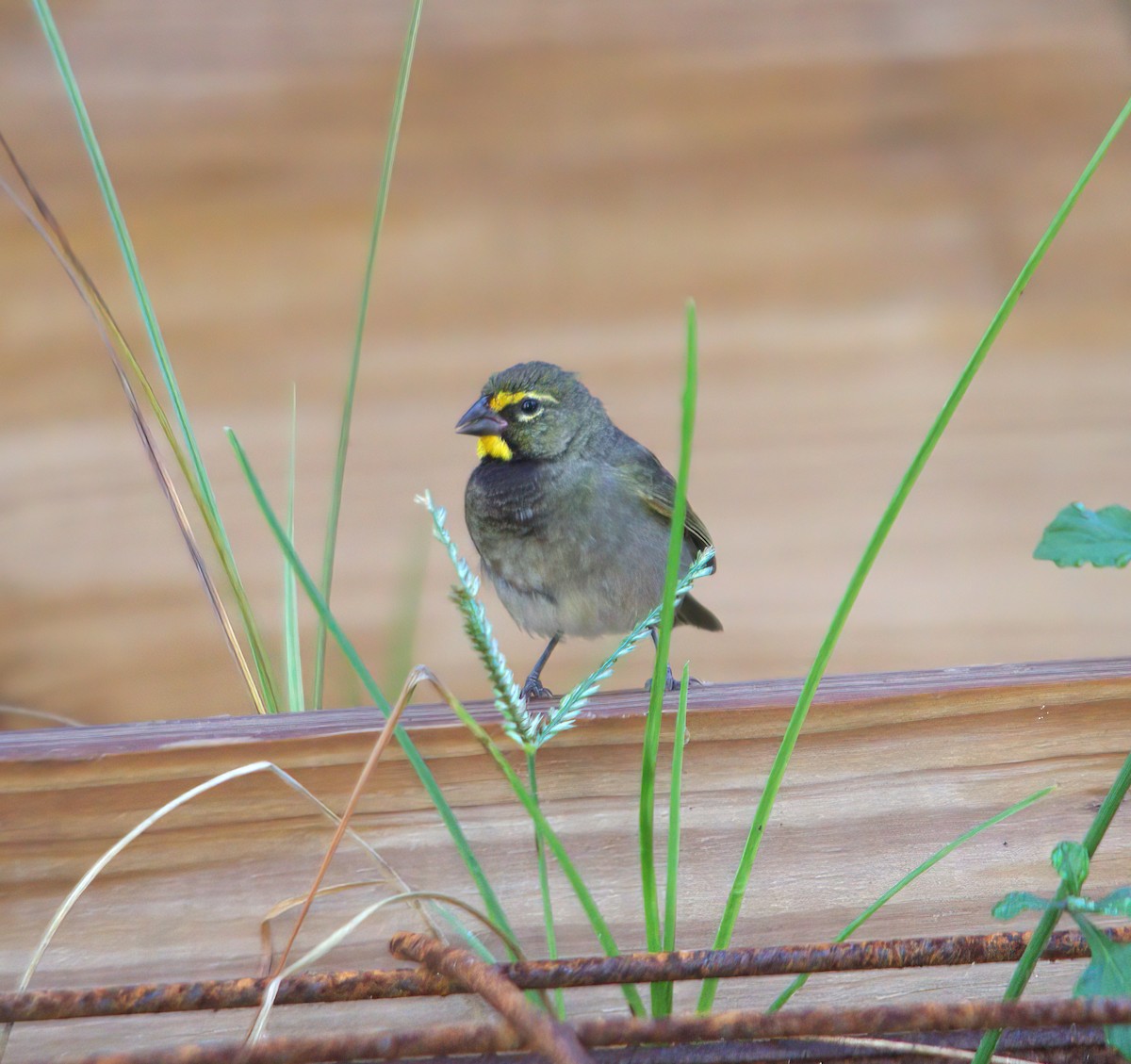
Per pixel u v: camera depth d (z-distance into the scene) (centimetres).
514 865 416
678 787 364
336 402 1104
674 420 1128
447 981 330
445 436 1076
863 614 1002
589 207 1195
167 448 1054
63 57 559
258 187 1181
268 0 1216
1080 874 342
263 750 411
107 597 939
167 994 331
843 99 1226
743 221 1181
